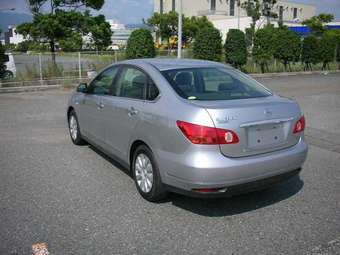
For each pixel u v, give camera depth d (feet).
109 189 16.31
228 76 16.20
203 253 11.57
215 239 12.37
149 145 14.47
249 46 111.75
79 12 71.05
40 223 13.25
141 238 12.38
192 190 12.95
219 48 67.36
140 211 14.29
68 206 14.62
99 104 18.63
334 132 27.58
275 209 14.62
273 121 13.65
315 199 15.57
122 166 18.80
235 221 13.64
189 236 12.55
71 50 76.43
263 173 13.43
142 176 15.33
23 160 20.15
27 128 27.58
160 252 11.59
